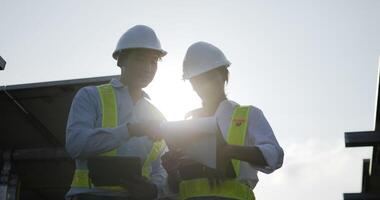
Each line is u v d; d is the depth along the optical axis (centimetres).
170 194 476
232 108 429
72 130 451
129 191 432
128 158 434
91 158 432
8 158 1083
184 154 395
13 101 973
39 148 1112
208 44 439
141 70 482
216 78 430
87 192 450
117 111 476
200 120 374
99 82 895
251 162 394
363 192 1044
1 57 922
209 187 404
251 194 416
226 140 415
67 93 932
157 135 430
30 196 1241
